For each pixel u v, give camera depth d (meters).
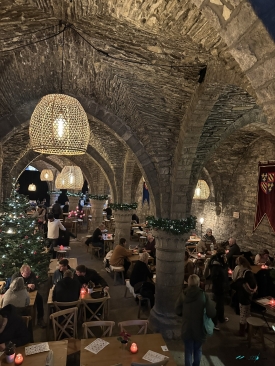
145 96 5.48
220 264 6.90
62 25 3.89
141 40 3.78
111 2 2.95
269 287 7.49
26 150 11.23
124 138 6.52
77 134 3.82
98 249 11.98
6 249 6.98
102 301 5.89
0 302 5.47
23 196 7.91
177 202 6.45
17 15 3.49
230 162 11.35
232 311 7.62
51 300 5.82
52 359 3.47
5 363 3.61
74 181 11.22
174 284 6.58
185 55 3.92
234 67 3.50
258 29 1.57
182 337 4.65
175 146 6.27
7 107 5.74
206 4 1.79
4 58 4.59
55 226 10.67
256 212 10.25
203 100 4.77
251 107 5.28
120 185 11.31
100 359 3.78
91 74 5.38
